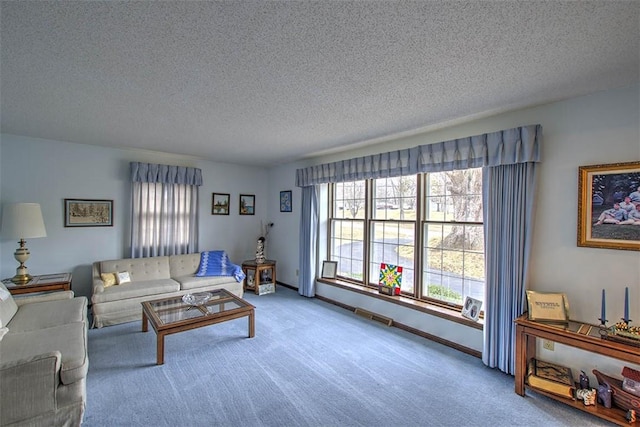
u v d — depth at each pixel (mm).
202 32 1448
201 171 5012
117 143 3924
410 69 1821
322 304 4398
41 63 1760
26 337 2201
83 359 1936
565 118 2295
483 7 1252
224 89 2129
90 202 4090
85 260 4070
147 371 2502
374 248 4090
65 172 3916
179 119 2840
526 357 2273
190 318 2826
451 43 1536
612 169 2078
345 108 2504
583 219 2197
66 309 2789
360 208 4281
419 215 3486
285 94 2215
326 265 4629
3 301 2508
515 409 2076
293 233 5281
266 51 1624
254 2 1227
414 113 2621
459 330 2963
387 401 2152
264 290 4938
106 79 1976
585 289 2205
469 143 2777
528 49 1589
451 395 2227
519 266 2445
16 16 1309
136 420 1928
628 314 1953
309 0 1213
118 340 3064
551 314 2205
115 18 1333
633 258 2021
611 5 1230
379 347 2996
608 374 2123
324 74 1893
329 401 2145
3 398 1623
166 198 4621
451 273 3227
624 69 1806
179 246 4762
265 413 2014
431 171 3107
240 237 5586
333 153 4445
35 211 3389
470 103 2381
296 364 2652
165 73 1888
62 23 1369
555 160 2342
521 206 2443
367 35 1469
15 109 2582
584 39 1489
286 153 4484
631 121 2023
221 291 3756
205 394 2207
